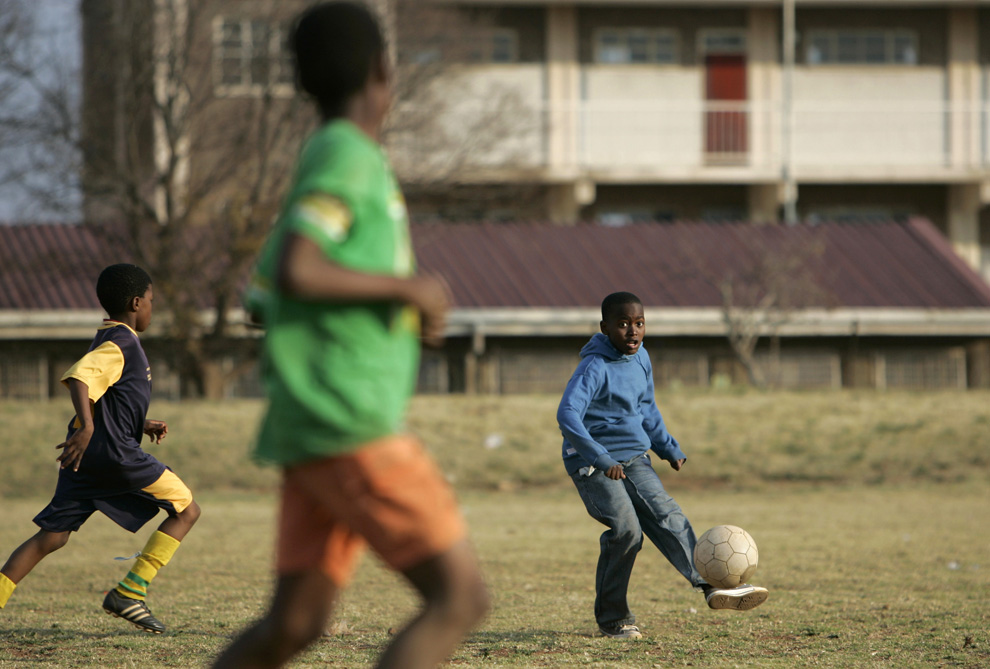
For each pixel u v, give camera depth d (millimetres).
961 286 63312
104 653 12195
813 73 80562
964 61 80875
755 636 13453
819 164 78750
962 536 25750
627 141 79000
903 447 42500
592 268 63875
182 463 40406
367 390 6406
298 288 6086
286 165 53094
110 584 18391
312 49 6691
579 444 12656
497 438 40562
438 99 61375
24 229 63344
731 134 79500
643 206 81375
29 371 56625
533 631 13836
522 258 64750
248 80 53594
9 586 12289
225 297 52281
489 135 64562
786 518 29922
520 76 78625
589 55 79438
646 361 13594
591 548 23547
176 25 52875
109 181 52969
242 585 18016
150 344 52781
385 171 6586
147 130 58250
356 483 6430
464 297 59969
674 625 14281
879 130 79875
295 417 6398
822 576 19203
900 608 15617
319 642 12930
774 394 49594
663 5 79625
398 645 6340
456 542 6578
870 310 59906
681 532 12984
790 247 65625
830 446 42750
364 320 6410
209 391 53906
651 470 13453
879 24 80812
